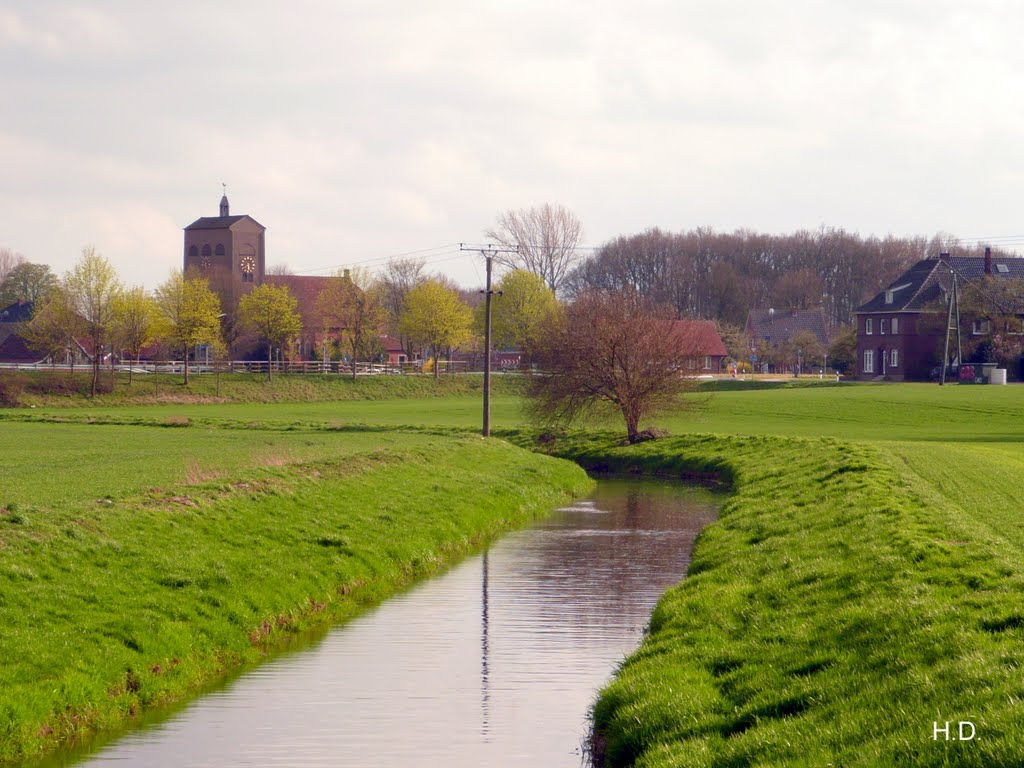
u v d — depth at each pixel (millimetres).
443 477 56656
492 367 190625
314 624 30766
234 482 43938
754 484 56969
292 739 21297
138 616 26109
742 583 29375
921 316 172375
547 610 32625
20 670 21938
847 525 35750
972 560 27234
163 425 98875
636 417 89000
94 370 138375
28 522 31203
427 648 28219
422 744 21047
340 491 46875
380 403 143500
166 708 23312
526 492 59281
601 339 88750
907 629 20656
